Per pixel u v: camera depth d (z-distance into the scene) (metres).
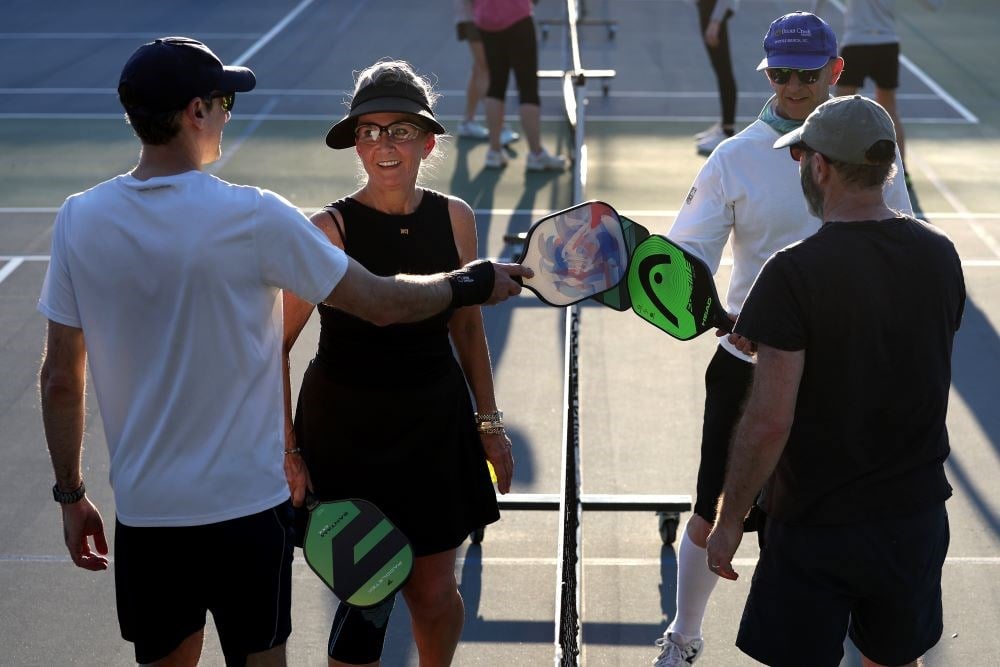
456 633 13.30
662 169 41.06
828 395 10.86
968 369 24.91
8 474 20.91
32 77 56.44
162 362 9.87
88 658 15.81
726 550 11.35
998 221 35.25
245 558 10.23
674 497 18.50
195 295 9.71
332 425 12.27
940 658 15.57
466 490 12.95
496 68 39.56
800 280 10.69
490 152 40.47
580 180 23.80
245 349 9.96
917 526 11.15
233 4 75.38
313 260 9.92
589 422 22.83
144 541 10.20
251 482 10.16
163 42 9.95
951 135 45.94
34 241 34.03
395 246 12.14
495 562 18.05
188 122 9.88
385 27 67.44
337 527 10.83
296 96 52.44
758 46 63.34
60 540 18.81
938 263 10.96
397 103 11.57
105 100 51.81
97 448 21.73
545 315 28.28
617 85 54.97
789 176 13.95
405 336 12.01
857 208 11.04
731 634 16.17
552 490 20.02
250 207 9.77
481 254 32.56
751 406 10.97
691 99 52.25
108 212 9.75
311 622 16.61
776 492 11.43
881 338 10.73
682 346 26.56
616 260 11.89
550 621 16.56
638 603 16.97
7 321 28.31
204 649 16.00
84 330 10.08
